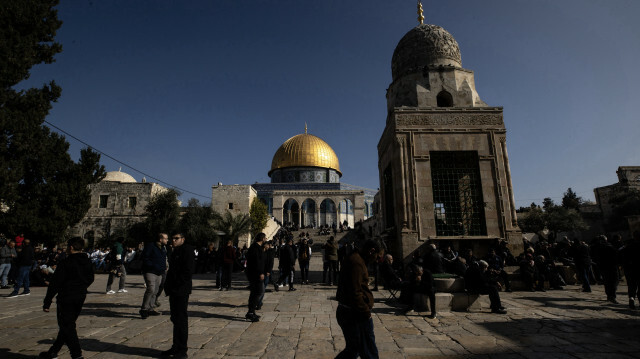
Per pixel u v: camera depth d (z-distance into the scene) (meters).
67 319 4.82
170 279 5.13
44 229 22.19
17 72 17.78
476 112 14.72
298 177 60.66
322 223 56.06
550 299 9.84
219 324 6.88
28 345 5.55
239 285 14.05
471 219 14.04
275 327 6.65
